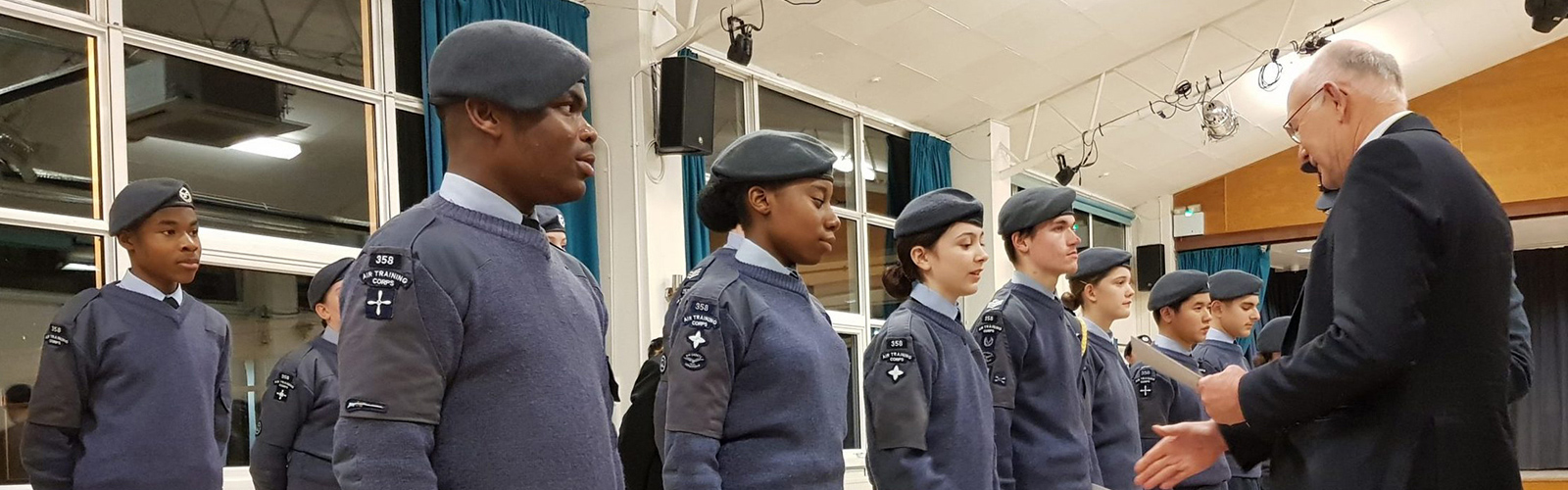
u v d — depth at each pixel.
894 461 2.58
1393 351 1.55
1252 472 4.75
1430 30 9.38
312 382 3.23
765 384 2.11
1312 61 1.88
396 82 5.19
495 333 1.35
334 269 3.36
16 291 3.84
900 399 2.59
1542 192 10.30
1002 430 2.99
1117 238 12.02
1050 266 3.19
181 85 4.42
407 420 1.28
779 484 2.05
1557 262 13.61
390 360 1.28
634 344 5.52
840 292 7.82
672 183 5.78
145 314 2.72
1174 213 12.06
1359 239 1.61
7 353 3.80
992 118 8.73
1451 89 10.79
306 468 3.18
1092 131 9.02
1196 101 9.32
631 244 5.57
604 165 5.68
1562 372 13.52
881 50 7.09
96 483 2.56
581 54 1.46
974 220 2.80
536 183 1.43
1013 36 7.41
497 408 1.34
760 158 2.24
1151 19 7.84
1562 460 13.39
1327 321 1.70
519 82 1.38
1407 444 1.59
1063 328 3.22
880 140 8.36
